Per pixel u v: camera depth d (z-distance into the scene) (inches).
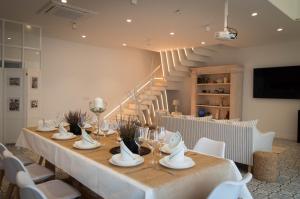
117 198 58.7
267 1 138.9
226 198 53.5
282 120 259.6
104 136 104.0
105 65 311.1
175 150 71.0
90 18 179.8
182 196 58.0
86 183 70.0
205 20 177.8
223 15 165.2
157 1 143.3
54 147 88.4
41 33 217.0
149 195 50.9
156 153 78.5
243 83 289.7
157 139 76.2
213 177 66.9
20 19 189.8
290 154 193.3
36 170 93.8
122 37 242.1
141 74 351.6
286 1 161.2
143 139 76.8
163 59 332.5
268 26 190.9
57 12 167.6
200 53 300.0
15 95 201.0
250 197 74.9
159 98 336.8
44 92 257.0
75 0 144.6
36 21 193.9
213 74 318.0
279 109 261.7
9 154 74.0
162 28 202.4
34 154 173.5
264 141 155.5
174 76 334.0
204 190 64.2
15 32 206.2
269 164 132.8
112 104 318.7
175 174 60.7
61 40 267.4
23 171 60.4
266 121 271.0
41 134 106.2
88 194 98.9
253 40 244.8
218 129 158.1
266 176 133.3
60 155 84.1
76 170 74.7
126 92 333.1
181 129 180.1
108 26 201.5
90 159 71.1
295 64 249.0
